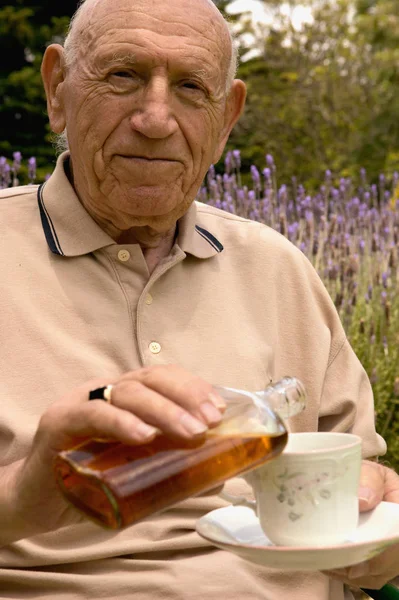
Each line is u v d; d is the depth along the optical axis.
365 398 2.10
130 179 1.79
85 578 1.61
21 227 1.86
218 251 2.00
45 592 1.62
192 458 1.14
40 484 1.30
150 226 1.86
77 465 1.12
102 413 1.13
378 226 4.22
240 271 2.03
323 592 1.80
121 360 1.79
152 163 1.79
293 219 4.21
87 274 1.83
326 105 10.41
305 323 2.06
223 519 1.40
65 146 2.21
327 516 1.27
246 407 1.22
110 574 1.64
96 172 1.81
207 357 1.87
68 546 1.66
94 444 1.17
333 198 4.68
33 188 2.00
